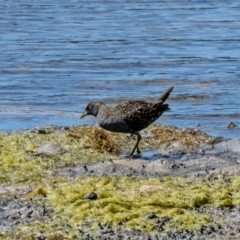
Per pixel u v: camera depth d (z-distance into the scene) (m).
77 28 39.38
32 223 11.09
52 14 44.59
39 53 31.77
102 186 12.76
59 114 20.89
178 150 16.25
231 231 10.69
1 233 10.66
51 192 12.35
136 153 16.05
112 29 39.34
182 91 24.17
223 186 12.64
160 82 26.00
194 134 17.50
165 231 10.71
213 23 42.31
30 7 47.19
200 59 30.86
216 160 14.91
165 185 12.71
